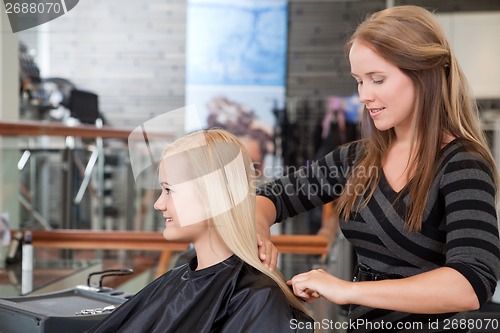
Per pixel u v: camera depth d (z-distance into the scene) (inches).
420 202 48.0
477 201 45.1
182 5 280.7
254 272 49.6
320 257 104.4
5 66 153.7
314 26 276.8
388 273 51.5
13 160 132.6
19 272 90.5
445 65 48.3
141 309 50.3
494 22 235.6
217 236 49.8
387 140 52.9
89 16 273.4
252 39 279.4
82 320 55.7
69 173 142.8
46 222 141.3
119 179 151.9
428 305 41.9
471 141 47.9
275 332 46.1
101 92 277.9
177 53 280.7
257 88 280.2
